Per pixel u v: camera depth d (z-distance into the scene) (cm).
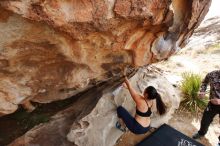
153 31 313
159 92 510
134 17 267
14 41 258
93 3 244
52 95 384
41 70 307
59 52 291
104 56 320
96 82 416
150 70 567
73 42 280
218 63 743
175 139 483
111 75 370
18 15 236
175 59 754
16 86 305
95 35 277
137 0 257
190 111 563
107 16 256
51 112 418
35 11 227
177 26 333
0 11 227
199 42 868
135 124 425
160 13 286
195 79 580
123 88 450
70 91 403
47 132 407
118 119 446
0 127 381
